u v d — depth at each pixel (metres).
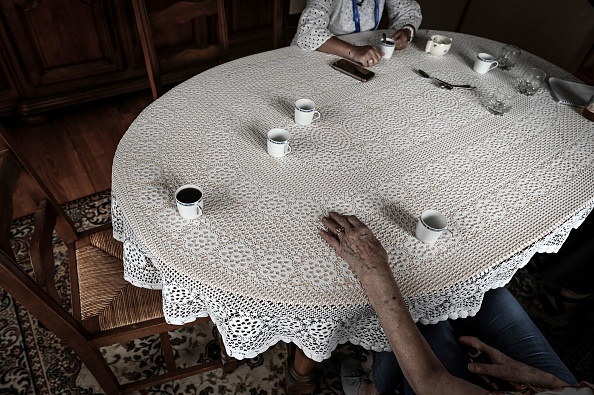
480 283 0.91
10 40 2.01
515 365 0.96
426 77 1.53
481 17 2.91
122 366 1.43
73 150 2.22
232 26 2.62
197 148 1.12
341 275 0.85
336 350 1.51
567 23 2.47
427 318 0.94
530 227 0.98
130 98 2.61
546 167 1.16
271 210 0.96
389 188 1.05
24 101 2.23
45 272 0.96
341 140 1.19
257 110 1.28
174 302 0.90
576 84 1.55
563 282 1.62
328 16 1.68
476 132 1.27
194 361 1.46
